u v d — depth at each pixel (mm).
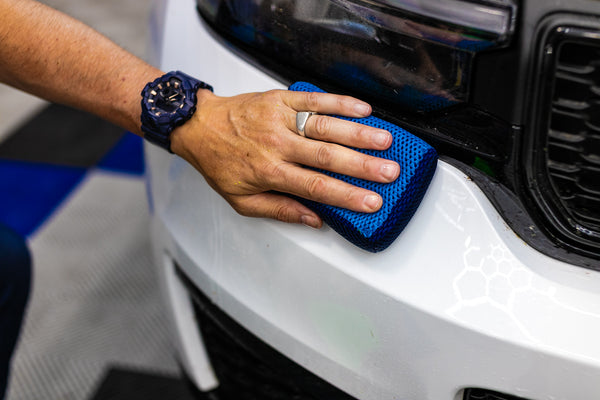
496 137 688
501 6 649
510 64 654
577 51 628
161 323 1655
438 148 726
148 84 852
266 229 806
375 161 694
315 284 765
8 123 2500
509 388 670
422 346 696
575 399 648
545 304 651
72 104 953
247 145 776
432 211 707
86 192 2139
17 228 1977
